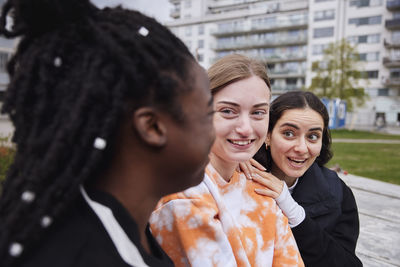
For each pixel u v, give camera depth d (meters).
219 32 42.62
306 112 1.25
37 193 0.35
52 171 0.35
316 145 1.29
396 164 8.00
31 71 0.38
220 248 0.80
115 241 0.39
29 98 0.38
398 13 32.22
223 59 0.91
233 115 0.86
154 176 0.43
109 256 0.37
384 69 33.44
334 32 35.19
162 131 0.40
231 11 45.41
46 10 0.37
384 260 2.02
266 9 40.28
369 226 2.60
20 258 0.35
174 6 49.84
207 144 0.45
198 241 0.79
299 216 1.14
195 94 0.42
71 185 0.36
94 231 0.38
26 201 0.35
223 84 0.85
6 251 0.34
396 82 32.66
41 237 0.36
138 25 0.43
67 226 0.37
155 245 0.60
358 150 11.31
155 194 0.45
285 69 38.56
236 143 0.87
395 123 33.22
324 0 35.50
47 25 0.39
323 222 1.34
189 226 0.80
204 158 0.45
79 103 0.35
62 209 0.36
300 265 0.95
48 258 0.35
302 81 38.31
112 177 0.41
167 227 0.83
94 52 0.37
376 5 33.06
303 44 38.16
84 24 0.39
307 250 1.15
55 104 0.37
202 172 0.49
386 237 2.38
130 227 0.42
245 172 1.04
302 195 1.40
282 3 41.66
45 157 0.35
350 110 26.61
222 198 0.92
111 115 0.36
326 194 1.38
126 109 0.38
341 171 5.12
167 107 0.39
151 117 0.39
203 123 0.44
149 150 0.40
